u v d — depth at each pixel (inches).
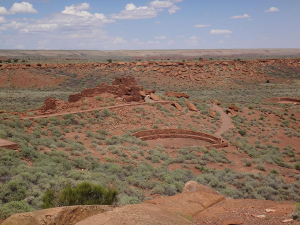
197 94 4232.3
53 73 5014.8
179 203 466.0
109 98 2138.3
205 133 1856.5
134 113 2032.5
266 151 1740.9
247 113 2628.0
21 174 714.2
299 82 5472.4
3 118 1418.6
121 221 301.1
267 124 2407.7
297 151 1876.2
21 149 965.8
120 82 2400.3
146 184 900.6
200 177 1040.8
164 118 2116.1
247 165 1379.2
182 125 2069.4
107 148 1309.1
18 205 541.0
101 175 898.1
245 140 1966.0
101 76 5172.2
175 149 1568.7
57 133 1424.7
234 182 1064.2
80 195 490.9
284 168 1401.3
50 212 325.1
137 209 344.8
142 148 1471.5
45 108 1753.2
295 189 1024.9
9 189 598.2
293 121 2573.8
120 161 1147.9
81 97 2079.2
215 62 6102.4
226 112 2566.4
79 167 994.1
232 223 377.7
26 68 5036.9
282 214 402.9
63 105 1879.9
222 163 1389.0
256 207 446.6
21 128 1349.7
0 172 697.6
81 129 1614.2
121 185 837.8
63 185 716.0
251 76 5728.3
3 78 4507.9
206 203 468.1
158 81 5064.0
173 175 1027.9
